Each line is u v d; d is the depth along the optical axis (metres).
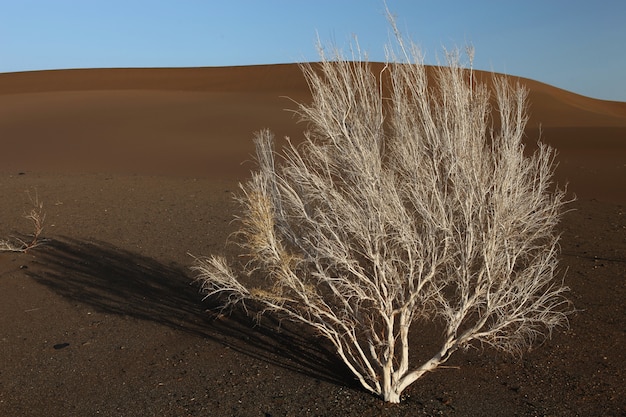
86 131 29.11
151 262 10.20
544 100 46.44
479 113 5.39
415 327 7.38
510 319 5.45
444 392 5.81
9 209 13.72
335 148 5.43
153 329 7.67
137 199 15.05
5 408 5.81
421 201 5.11
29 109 35.03
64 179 18.09
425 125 5.23
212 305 8.42
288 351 6.92
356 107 5.41
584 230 11.48
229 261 10.00
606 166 19.52
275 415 5.46
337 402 5.64
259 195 5.57
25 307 8.38
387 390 5.59
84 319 8.00
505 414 5.39
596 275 8.88
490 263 5.17
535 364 6.36
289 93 44.16
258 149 6.23
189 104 37.44
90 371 6.56
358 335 7.04
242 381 6.20
